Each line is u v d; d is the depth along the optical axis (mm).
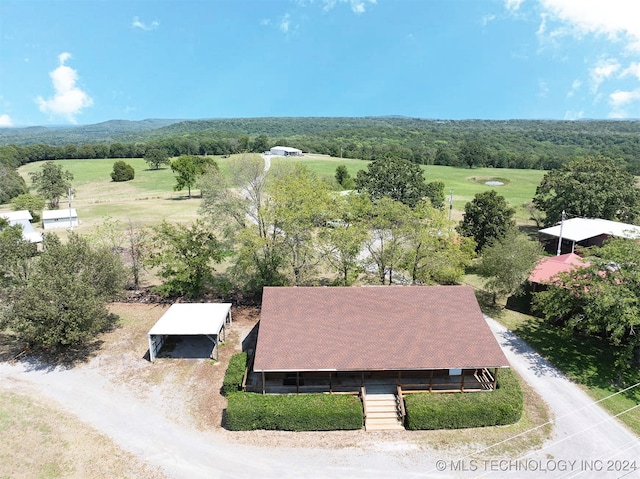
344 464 19047
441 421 21219
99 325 27312
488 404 21344
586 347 29062
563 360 27438
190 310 29625
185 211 73062
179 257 34656
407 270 34875
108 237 40969
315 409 21031
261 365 21594
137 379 25234
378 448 20062
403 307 25203
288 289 26125
